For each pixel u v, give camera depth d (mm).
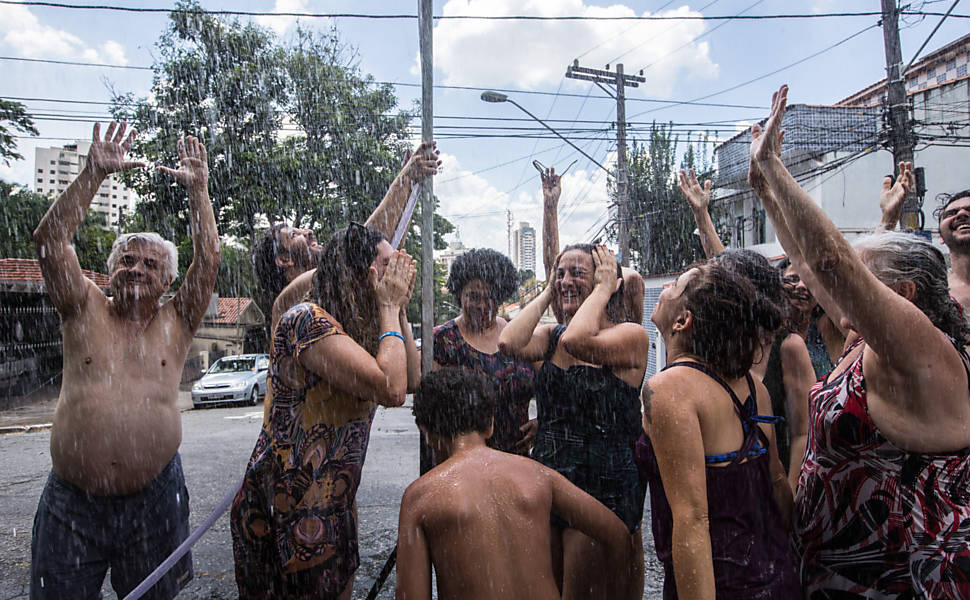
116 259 2127
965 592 1289
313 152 16875
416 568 1580
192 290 2262
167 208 16516
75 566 2041
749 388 1629
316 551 1738
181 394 17703
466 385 1774
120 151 2051
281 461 1777
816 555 1550
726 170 17641
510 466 1706
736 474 1462
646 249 18641
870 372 1400
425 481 1666
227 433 9031
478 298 2535
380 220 2324
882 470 1407
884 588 1392
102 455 2025
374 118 17781
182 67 16062
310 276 2473
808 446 1620
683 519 1390
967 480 1342
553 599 1619
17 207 20156
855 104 19359
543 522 1659
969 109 13664
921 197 10617
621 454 2191
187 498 2387
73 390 2039
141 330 2195
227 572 3146
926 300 1468
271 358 1858
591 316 2080
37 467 6543
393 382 1651
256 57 16672
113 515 2100
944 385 1314
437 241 23672
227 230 17109
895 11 8641
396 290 1844
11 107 14680
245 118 16797
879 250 1528
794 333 2346
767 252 13500
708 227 2945
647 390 1494
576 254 2365
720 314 1494
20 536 3805
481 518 1579
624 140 14352
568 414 2232
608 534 1805
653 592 2824
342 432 1820
